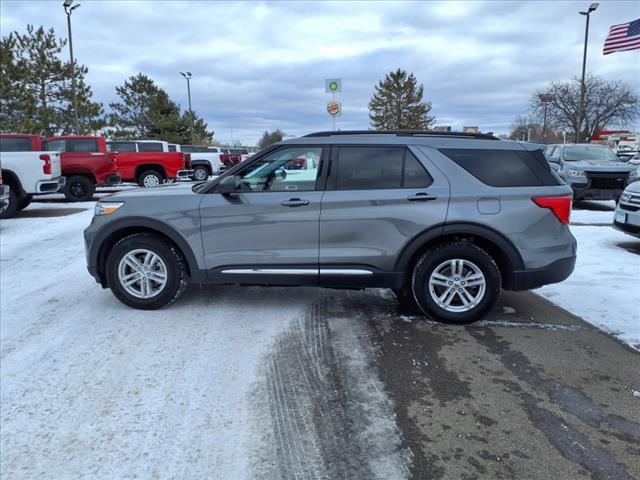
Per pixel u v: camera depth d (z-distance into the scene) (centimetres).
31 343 399
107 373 348
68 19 2372
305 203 436
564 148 1382
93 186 1498
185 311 475
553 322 449
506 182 432
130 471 248
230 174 452
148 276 467
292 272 446
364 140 443
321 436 276
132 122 4444
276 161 449
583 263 662
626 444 271
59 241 839
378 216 431
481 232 425
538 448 267
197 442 271
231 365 361
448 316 438
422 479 243
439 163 434
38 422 290
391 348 392
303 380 339
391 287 446
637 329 433
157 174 1833
